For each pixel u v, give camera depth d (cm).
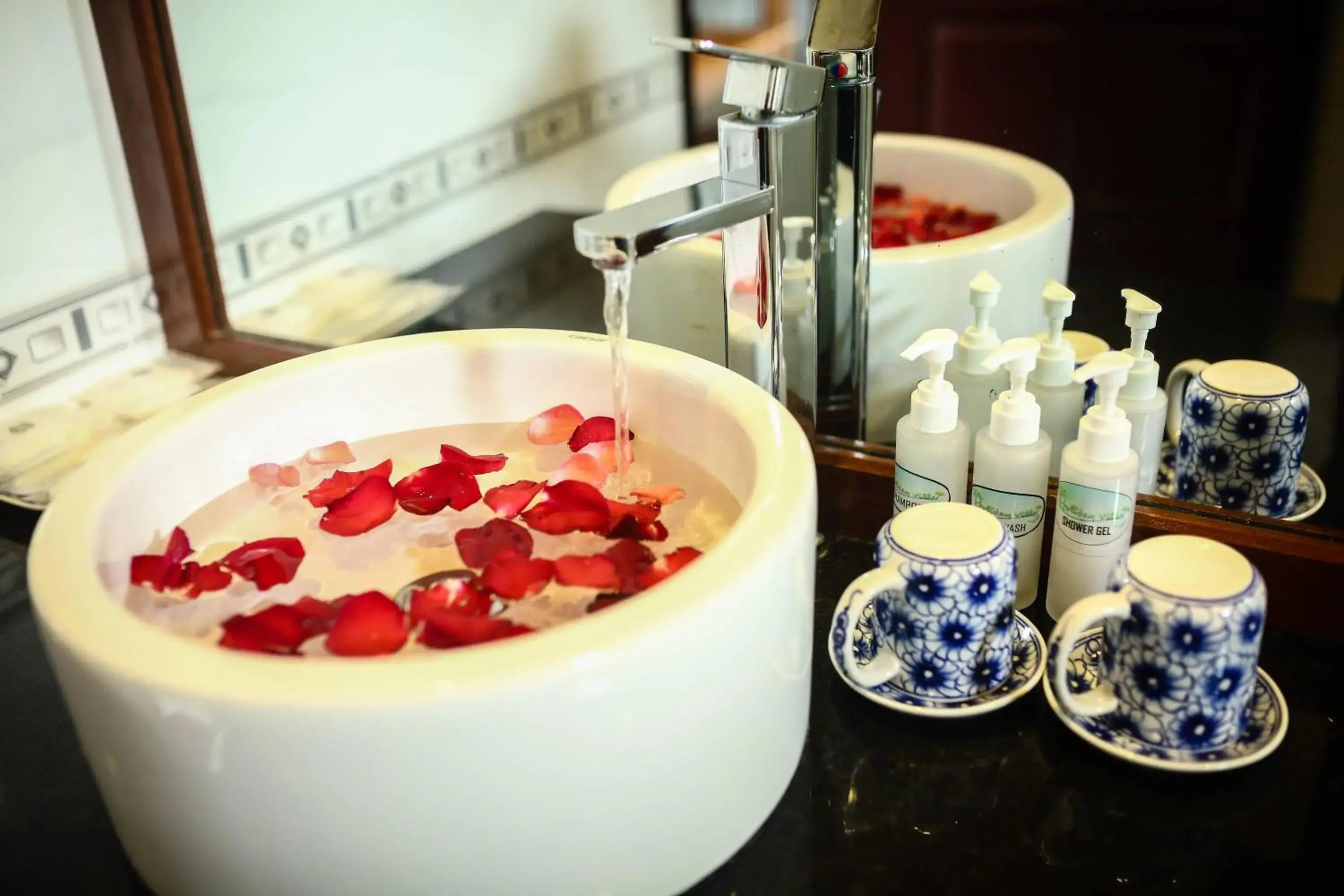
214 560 60
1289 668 63
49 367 91
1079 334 76
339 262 104
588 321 97
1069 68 81
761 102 63
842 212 76
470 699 39
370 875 43
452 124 101
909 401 79
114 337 95
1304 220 77
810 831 55
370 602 52
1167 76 77
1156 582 54
